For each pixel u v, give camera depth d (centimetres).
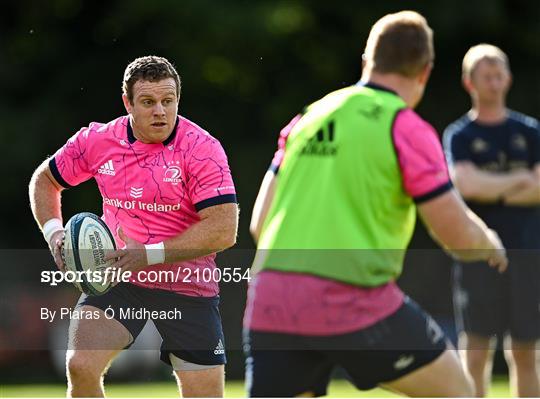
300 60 7356
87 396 1819
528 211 2694
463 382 1559
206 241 1828
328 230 1517
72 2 7281
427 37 1602
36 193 1948
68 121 7006
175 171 1845
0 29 7338
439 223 1523
